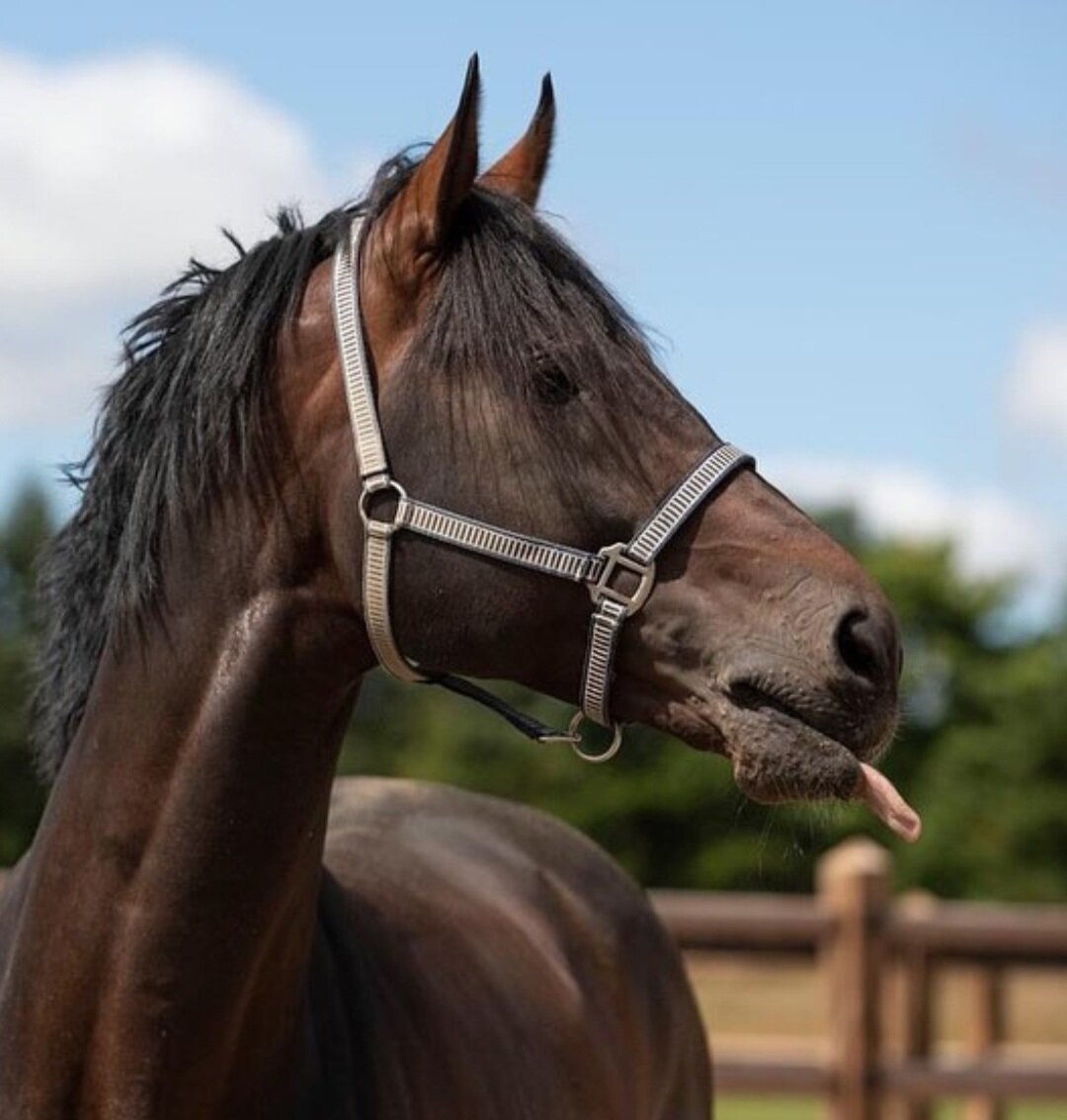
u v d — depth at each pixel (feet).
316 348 10.67
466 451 10.25
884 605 10.11
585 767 101.35
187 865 10.38
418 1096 11.58
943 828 107.14
